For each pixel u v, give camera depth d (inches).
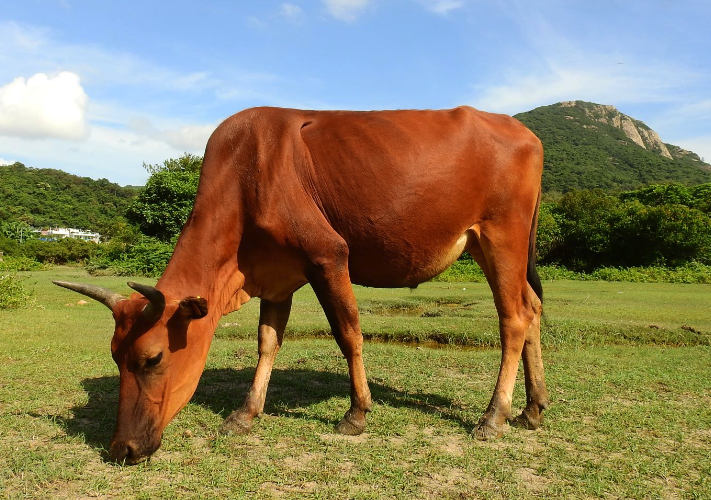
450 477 120.7
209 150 149.7
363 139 149.9
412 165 148.2
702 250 973.2
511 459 131.5
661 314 390.6
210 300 140.3
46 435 141.0
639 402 179.0
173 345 128.4
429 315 394.6
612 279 839.7
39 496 107.8
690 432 151.9
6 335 280.5
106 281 642.8
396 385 198.2
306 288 557.3
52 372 205.0
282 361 235.3
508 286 156.4
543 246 1089.4
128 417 124.2
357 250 151.9
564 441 144.9
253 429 148.9
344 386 195.6
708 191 1283.2
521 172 159.6
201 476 118.7
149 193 935.0
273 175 142.6
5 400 169.5
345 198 147.6
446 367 227.8
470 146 154.9
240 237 145.8
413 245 151.8
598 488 115.5
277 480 116.9
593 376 211.8
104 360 226.1
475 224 158.7
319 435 144.9
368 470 122.4
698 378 209.3
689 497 113.3
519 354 155.3
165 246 825.5
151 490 111.9
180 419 155.8
